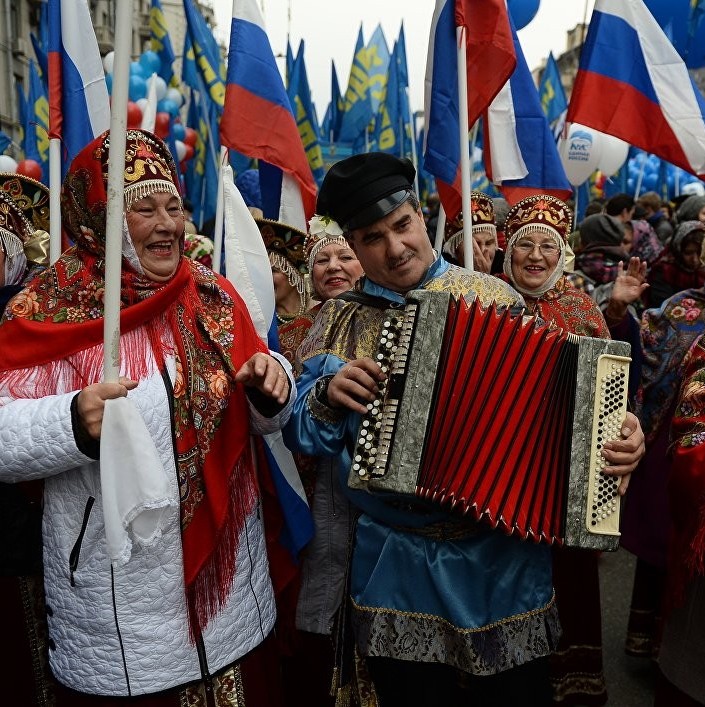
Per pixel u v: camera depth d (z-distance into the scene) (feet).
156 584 6.36
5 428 5.82
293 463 8.02
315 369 7.22
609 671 11.81
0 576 7.73
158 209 6.29
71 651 6.47
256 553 7.10
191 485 6.49
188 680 6.50
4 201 8.79
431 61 10.16
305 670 9.14
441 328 6.31
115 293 5.48
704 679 7.67
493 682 6.95
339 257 9.85
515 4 12.75
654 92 11.46
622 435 6.30
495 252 12.67
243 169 17.15
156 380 6.40
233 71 9.77
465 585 6.77
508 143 11.84
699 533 7.18
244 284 8.39
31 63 25.88
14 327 6.31
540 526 6.30
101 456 5.48
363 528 7.22
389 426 6.30
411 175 7.00
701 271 15.93
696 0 15.66
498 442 6.31
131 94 21.01
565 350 6.36
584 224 18.01
